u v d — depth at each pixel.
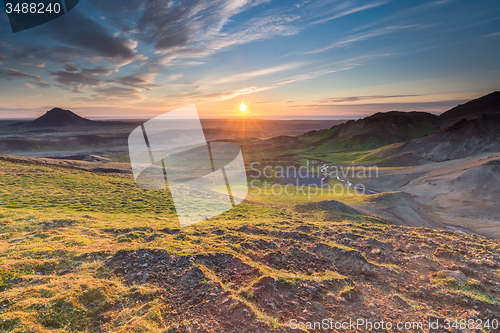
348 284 8.13
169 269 8.44
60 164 55.19
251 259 9.90
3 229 14.30
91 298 6.77
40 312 6.11
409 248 11.76
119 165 68.50
